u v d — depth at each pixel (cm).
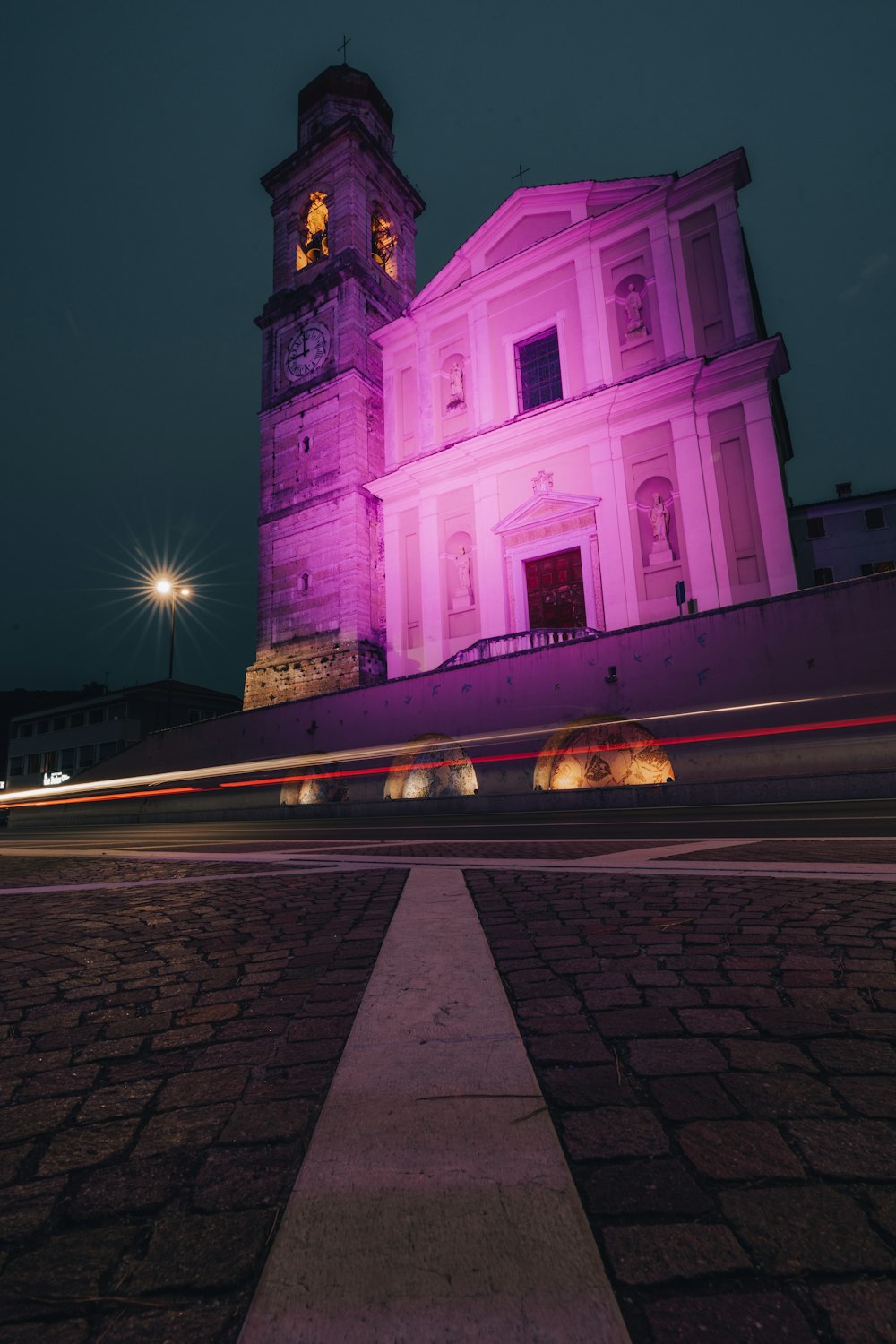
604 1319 80
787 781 1155
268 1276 89
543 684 1664
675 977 214
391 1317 81
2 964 279
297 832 1163
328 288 3228
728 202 2019
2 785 5306
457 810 1513
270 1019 196
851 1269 89
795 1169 111
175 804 2634
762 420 1833
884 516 3306
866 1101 133
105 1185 115
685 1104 134
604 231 2202
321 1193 106
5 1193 114
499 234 2492
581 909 323
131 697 4312
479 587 2245
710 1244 94
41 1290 91
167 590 2969
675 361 1973
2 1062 175
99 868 669
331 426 3078
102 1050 180
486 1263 89
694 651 1448
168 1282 91
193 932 323
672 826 812
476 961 236
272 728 2322
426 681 1902
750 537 1803
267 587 3159
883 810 893
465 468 2353
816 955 230
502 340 2384
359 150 3384
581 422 2103
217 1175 116
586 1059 156
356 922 322
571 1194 103
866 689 1241
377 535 3017
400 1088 141
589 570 2031
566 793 1356
